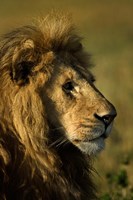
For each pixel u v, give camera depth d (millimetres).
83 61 12086
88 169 11914
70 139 11211
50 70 11156
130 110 24531
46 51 11312
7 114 10789
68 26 11727
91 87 11328
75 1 98750
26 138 10758
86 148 11203
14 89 10836
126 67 35656
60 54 11516
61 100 11164
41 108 10891
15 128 10797
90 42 63688
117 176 14945
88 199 11883
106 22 81812
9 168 10758
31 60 11086
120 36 68625
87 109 11141
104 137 11258
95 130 11086
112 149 19656
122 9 91625
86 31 75062
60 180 11180
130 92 27453
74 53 11938
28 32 11469
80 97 11227
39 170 10898
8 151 10719
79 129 11125
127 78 31766
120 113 24125
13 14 90875
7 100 10828
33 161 10844
